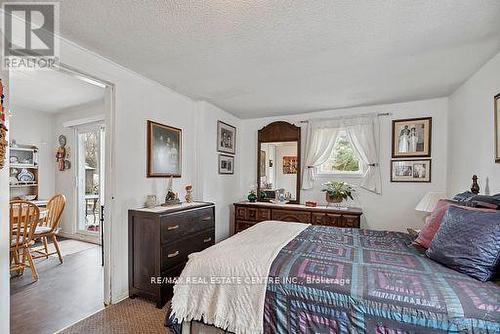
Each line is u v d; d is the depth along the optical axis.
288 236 2.11
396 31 1.77
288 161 4.18
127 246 2.46
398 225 3.48
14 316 2.09
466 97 2.67
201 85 2.92
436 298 1.09
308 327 1.24
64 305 2.27
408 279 1.26
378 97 3.29
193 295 1.52
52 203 3.54
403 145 3.46
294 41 1.92
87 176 4.53
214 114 3.77
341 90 3.03
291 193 4.12
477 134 2.39
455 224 1.45
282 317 1.30
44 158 4.71
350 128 3.74
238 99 3.45
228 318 1.38
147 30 1.78
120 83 2.40
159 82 2.84
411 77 2.62
